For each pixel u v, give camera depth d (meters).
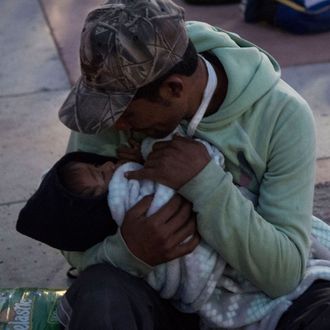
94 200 2.07
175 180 1.97
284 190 2.07
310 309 2.03
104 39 1.80
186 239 2.03
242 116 2.09
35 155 3.87
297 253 2.06
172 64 1.86
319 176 3.58
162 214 1.98
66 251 2.27
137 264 2.04
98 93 1.87
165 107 1.91
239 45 2.22
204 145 2.03
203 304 2.13
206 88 2.00
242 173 2.12
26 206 2.13
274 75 2.10
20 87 4.57
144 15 1.81
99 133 2.08
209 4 5.63
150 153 2.04
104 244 2.09
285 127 2.05
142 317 2.00
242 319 2.14
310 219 2.10
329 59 4.77
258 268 2.04
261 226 2.00
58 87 4.54
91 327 1.91
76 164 2.15
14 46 5.09
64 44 5.07
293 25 5.11
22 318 2.36
